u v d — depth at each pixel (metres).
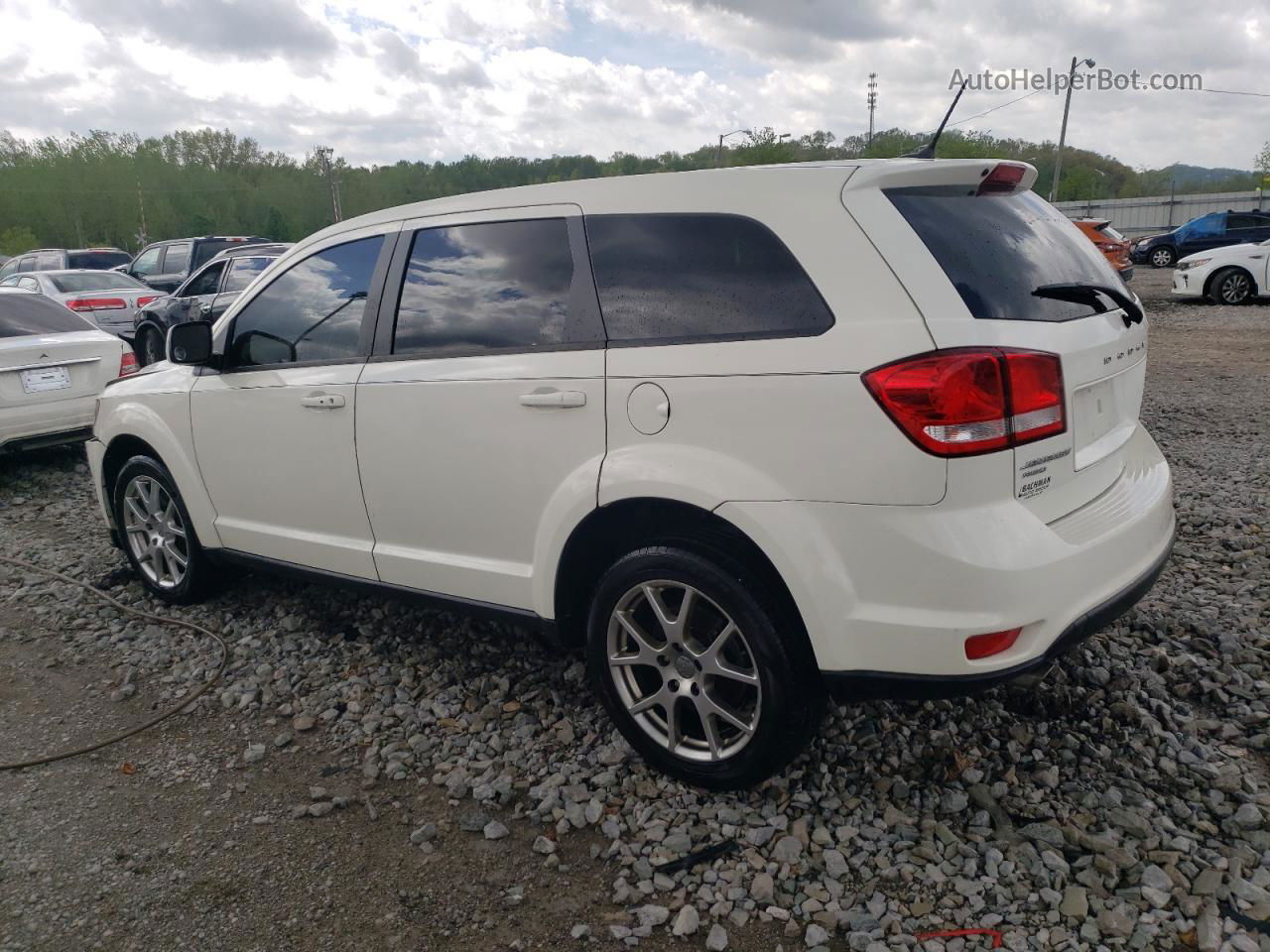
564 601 3.12
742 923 2.40
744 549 2.68
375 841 2.82
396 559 3.56
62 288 14.16
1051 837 2.63
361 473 3.58
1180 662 3.49
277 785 3.13
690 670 2.84
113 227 90.25
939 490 2.35
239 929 2.47
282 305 3.90
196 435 4.23
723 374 2.61
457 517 3.33
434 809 2.96
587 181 3.08
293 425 3.78
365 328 3.57
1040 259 2.78
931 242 2.53
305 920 2.50
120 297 13.95
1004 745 3.09
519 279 3.16
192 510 4.34
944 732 3.14
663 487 2.70
